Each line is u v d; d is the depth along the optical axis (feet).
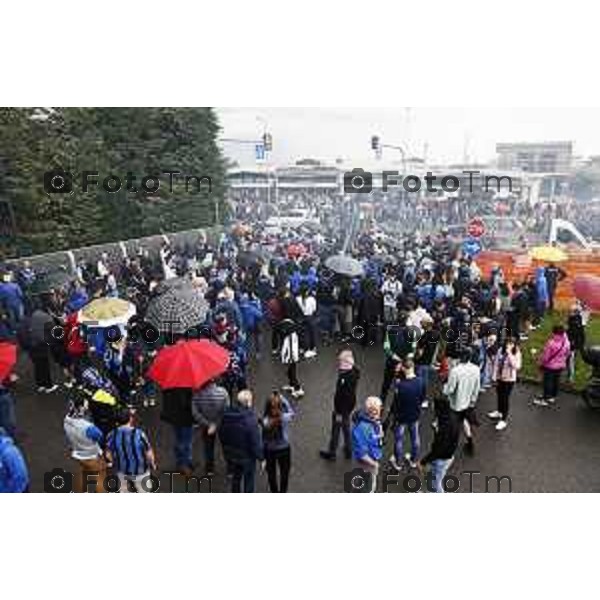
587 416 35.06
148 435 32.63
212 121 71.51
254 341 44.19
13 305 43.75
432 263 51.06
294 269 51.88
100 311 34.40
